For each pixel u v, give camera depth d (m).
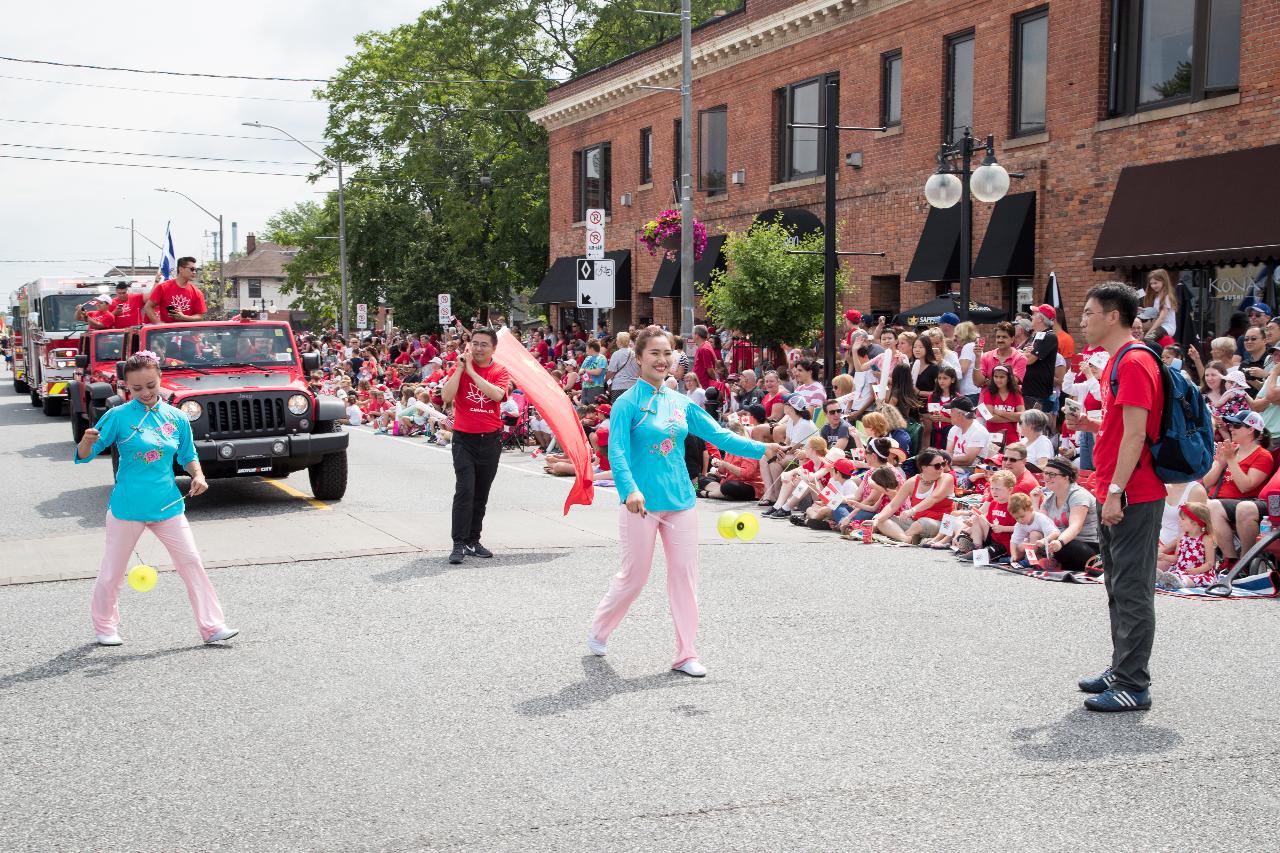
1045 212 19.02
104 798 4.61
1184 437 5.43
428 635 7.09
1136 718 5.43
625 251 33.09
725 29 27.58
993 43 19.97
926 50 21.55
